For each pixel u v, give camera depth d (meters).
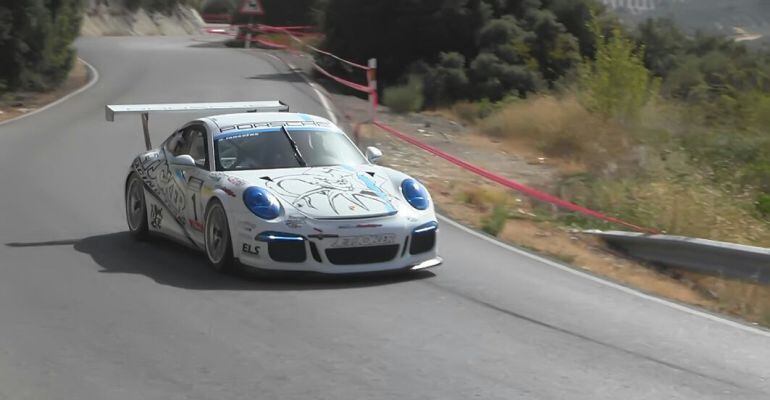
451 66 31.27
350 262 8.68
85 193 14.02
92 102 26.48
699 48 36.53
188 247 10.48
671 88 27.41
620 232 12.96
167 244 10.72
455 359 6.69
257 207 8.66
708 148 18.39
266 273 8.75
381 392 5.95
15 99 27.45
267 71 34.38
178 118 22.92
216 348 6.83
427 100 29.95
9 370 6.33
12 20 28.27
